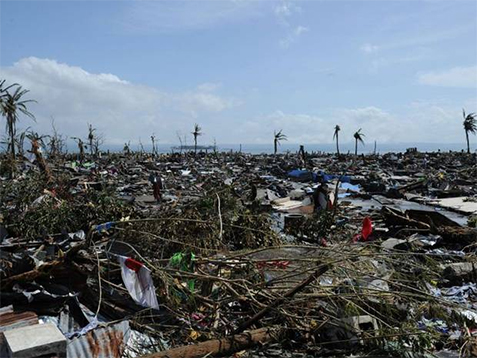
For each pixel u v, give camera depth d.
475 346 5.54
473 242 10.62
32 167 20.25
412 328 5.54
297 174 32.91
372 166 46.47
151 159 52.38
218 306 6.06
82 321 5.76
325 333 5.77
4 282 6.09
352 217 15.36
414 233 12.02
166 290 6.04
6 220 10.17
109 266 6.54
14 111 37.62
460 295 7.50
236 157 61.59
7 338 4.45
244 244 8.88
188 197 19.30
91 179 23.78
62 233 9.29
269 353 5.48
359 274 6.29
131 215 10.56
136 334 5.64
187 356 5.17
